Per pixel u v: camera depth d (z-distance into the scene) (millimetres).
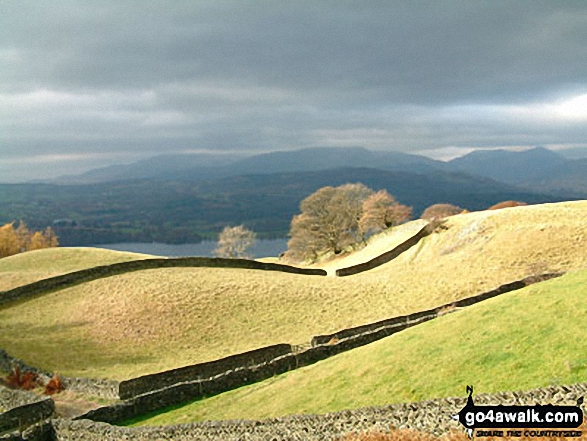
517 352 24609
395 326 42250
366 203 115500
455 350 27359
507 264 58688
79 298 62531
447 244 77500
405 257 79312
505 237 67375
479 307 32906
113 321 55219
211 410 33281
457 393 22844
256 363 42469
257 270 75750
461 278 58500
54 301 62250
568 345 23453
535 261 57500
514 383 21828
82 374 42562
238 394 35250
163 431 26031
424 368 26750
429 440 17625
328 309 55875
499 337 26891
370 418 21188
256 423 24250
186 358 46094
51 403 33156
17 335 52031
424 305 52469
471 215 88000
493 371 23656
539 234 64000
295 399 29844
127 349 48938
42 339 51156
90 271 69125
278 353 43625
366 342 41281
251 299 59656
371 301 57125
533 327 26516
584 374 20594
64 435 29219
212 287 63281
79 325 55000
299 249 118500
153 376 38219
